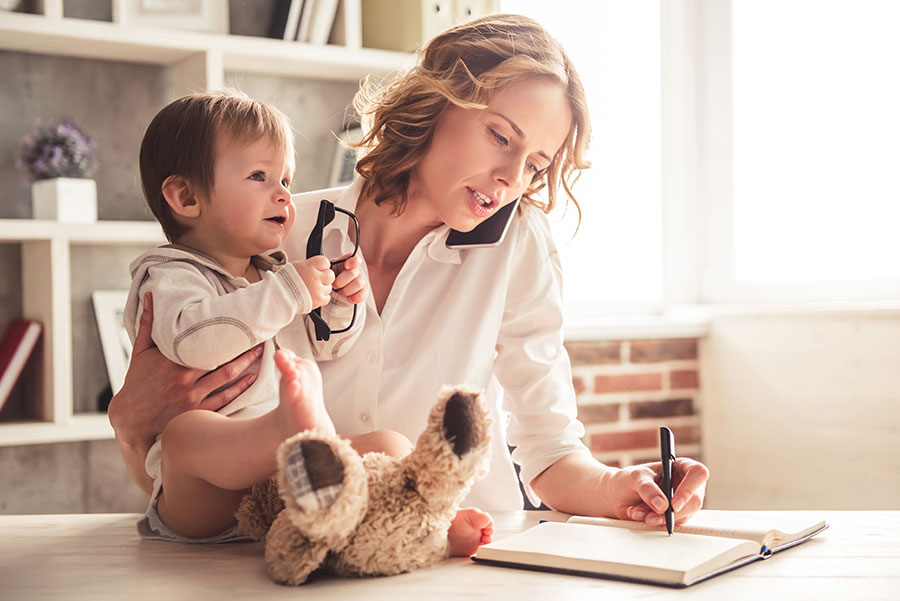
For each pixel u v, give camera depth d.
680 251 3.13
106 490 2.43
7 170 2.30
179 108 1.13
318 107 2.65
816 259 2.78
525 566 0.80
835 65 2.71
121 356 2.35
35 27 2.08
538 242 1.33
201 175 1.09
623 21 3.08
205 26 2.33
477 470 0.77
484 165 1.10
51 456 2.37
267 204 1.11
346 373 1.19
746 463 2.72
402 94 1.18
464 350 1.26
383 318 1.23
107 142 2.40
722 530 0.89
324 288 0.99
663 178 3.13
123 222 2.25
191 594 0.74
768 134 2.91
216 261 1.12
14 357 2.17
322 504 0.69
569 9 2.99
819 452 2.48
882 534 0.94
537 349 1.30
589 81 3.02
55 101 2.34
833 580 0.77
